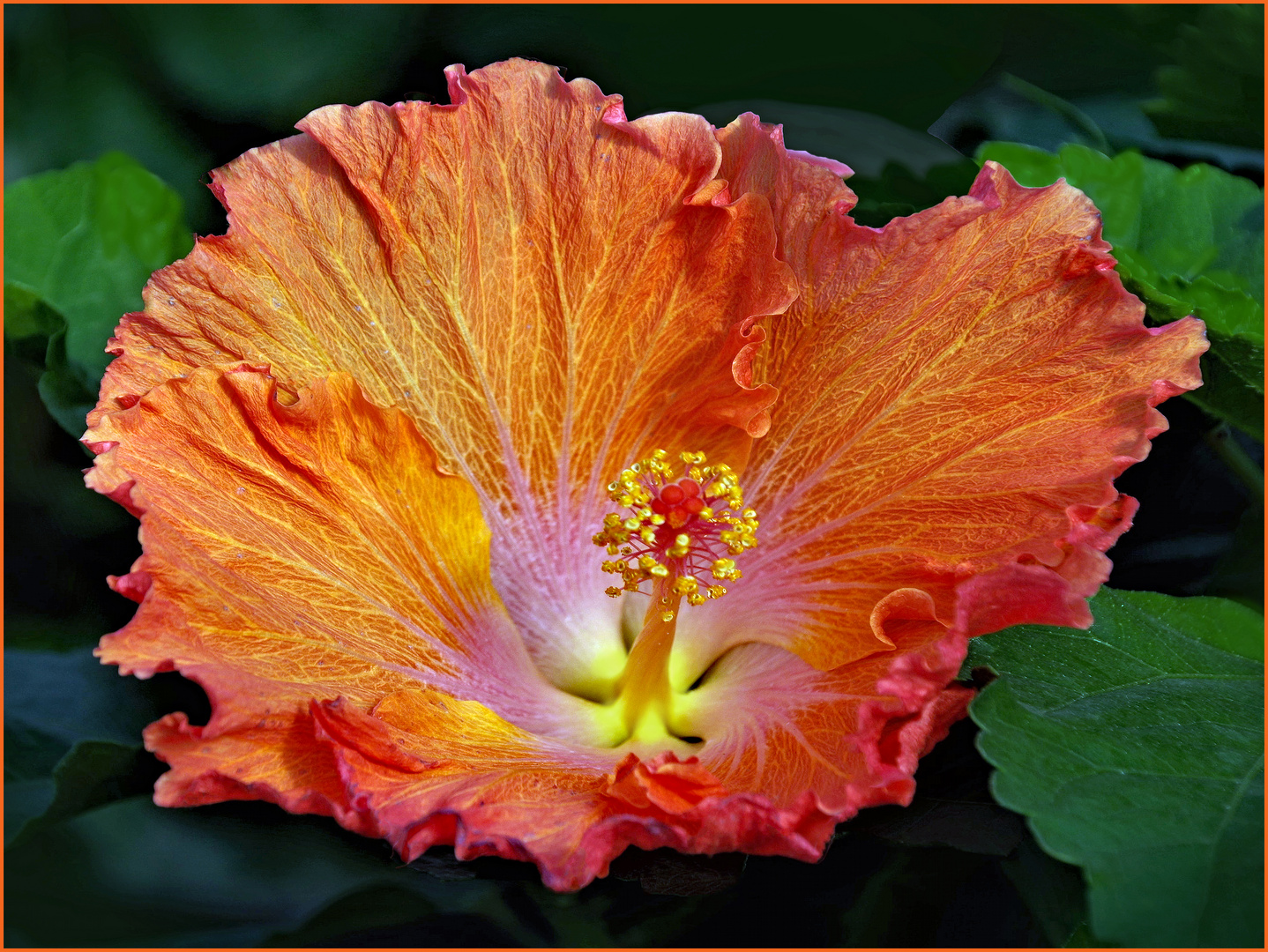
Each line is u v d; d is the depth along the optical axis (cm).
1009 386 45
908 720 43
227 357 45
